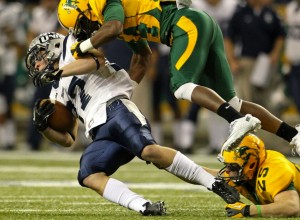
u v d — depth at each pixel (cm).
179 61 1822
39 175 2991
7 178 2855
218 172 1773
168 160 1745
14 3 4284
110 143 1781
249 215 1691
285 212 1672
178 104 4162
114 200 1742
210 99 1778
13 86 4331
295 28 3850
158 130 4166
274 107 4216
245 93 3931
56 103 1853
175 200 2181
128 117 1769
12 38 4247
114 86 1825
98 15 1858
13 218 1759
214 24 1888
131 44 1955
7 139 4406
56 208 1978
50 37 1862
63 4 1880
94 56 1802
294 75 3872
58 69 1809
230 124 1736
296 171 1736
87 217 1767
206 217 1739
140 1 1891
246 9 3888
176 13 1864
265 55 3903
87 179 1761
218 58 1891
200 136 4675
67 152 4350
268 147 4059
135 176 3012
